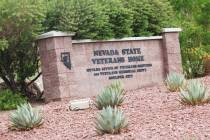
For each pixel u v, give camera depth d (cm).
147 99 1609
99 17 2045
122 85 2056
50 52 1964
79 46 2016
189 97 1364
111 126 1110
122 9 2138
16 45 2038
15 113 1313
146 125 1160
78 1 2034
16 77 2162
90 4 2047
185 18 3084
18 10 1897
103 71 2073
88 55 2034
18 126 1300
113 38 2109
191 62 2648
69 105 1623
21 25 1941
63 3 2017
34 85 2211
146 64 2233
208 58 2648
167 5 2400
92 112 1471
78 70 2000
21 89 2161
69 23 1972
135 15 2223
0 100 1895
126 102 1580
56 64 1947
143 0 2269
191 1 3116
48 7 2028
